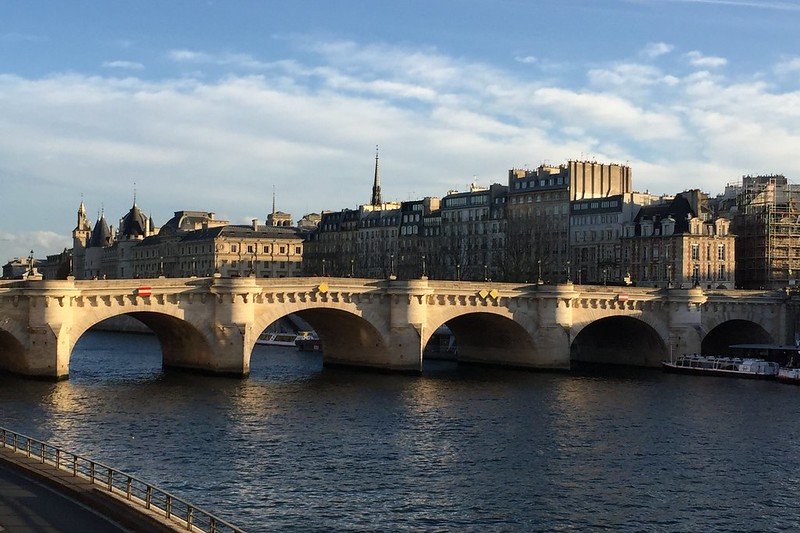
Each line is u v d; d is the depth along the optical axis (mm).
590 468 67062
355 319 117688
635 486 62562
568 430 80438
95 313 99812
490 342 133250
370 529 52125
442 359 146125
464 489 60656
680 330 133750
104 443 70062
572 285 126688
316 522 52875
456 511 55906
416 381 111438
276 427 78375
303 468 64688
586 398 99688
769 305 142125
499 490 60625
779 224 176125
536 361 125875
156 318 109500
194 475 61750
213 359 107750
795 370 117938
